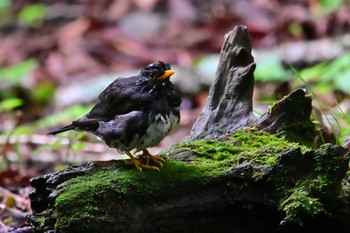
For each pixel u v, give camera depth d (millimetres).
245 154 8172
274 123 9227
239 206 7855
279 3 21781
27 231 9516
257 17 21641
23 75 20516
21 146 14781
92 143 14836
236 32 10055
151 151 13789
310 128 9320
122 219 7637
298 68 18234
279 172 7707
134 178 7820
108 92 8266
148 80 7996
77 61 21406
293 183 7688
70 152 13805
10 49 22859
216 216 7902
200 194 7844
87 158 13828
